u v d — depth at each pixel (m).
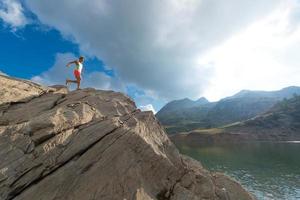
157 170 19.62
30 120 19.09
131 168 18.44
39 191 15.97
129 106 25.03
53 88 26.48
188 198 19.50
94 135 19.11
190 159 26.84
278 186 82.81
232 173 104.06
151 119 23.38
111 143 18.81
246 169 112.06
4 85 22.39
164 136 23.11
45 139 18.41
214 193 21.06
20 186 16.14
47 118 19.06
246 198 23.03
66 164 17.34
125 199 17.17
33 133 18.42
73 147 18.27
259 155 157.88
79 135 19.02
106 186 17.19
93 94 25.00
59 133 18.94
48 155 17.42
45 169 17.02
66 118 19.80
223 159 142.12
